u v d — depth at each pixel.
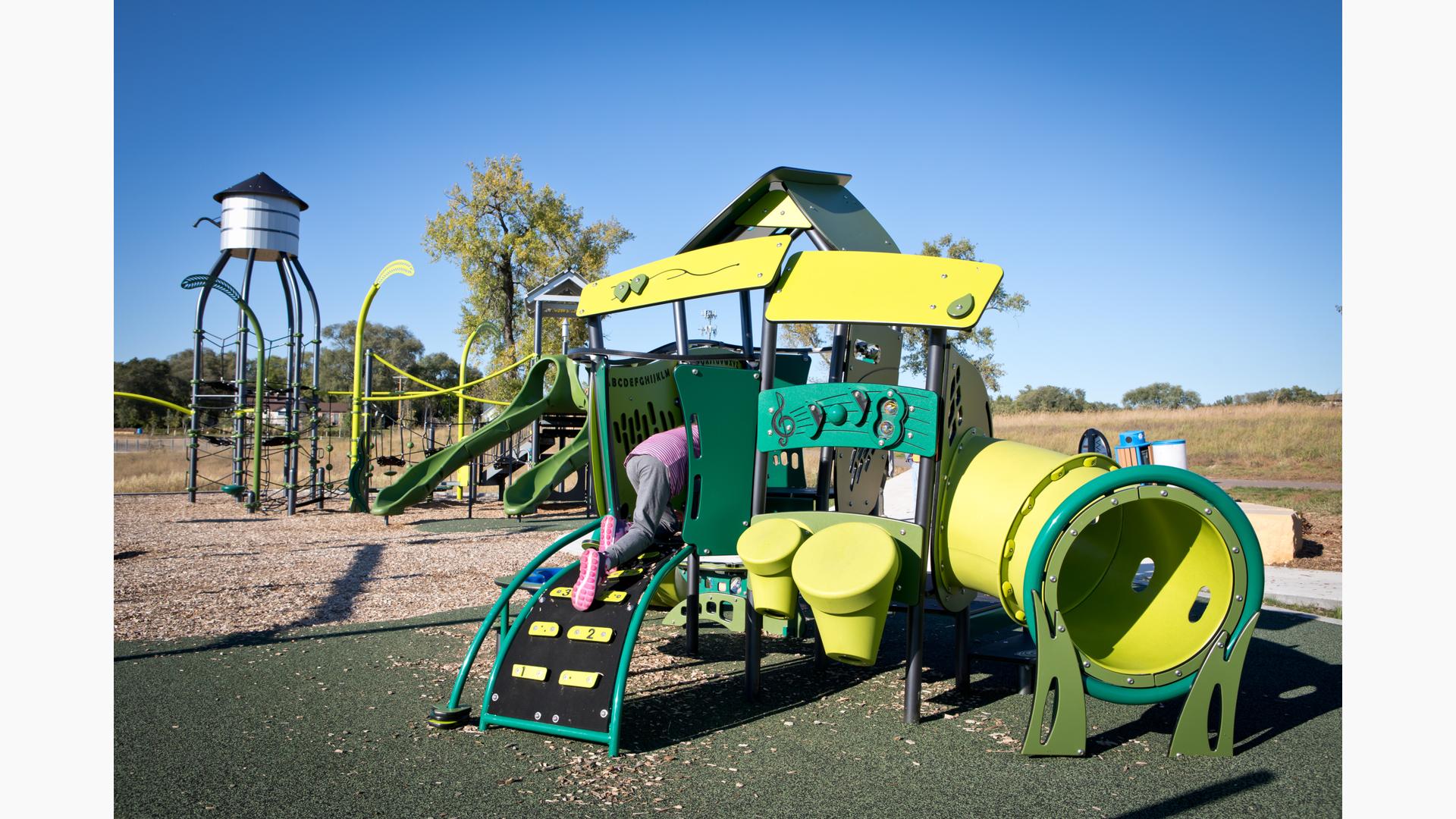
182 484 19.78
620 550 4.23
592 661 3.84
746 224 5.23
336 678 4.71
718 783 3.28
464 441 12.23
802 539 4.05
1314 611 6.68
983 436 4.44
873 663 3.86
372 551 9.95
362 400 15.03
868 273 4.09
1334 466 19.36
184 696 4.34
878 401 4.02
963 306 3.80
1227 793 3.19
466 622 6.20
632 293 4.87
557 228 37.09
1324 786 3.25
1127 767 3.47
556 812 2.99
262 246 15.16
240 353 15.74
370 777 3.30
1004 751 3.66
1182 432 25.77
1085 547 4.57
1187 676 3.61
